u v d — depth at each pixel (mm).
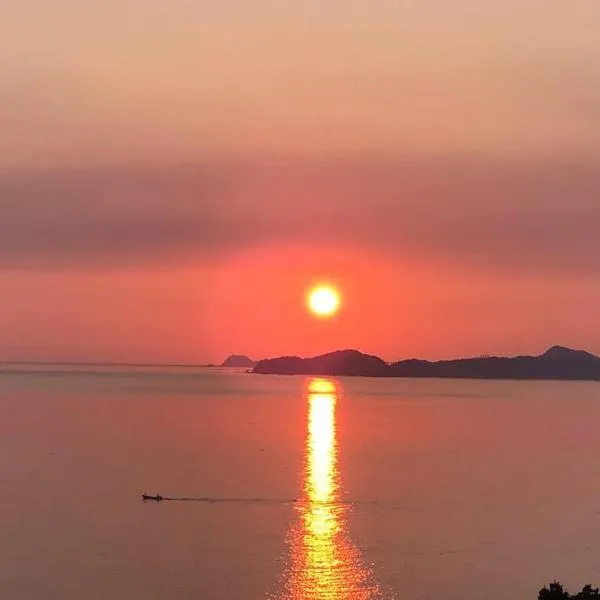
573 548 100625
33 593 79375
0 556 92500
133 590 80312
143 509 119875
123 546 97438
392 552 96812
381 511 121625
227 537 102875
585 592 65062
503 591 82812
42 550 95375
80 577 84688
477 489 143250
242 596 79000
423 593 81500
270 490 136500
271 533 105438
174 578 84438
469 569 90375
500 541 103688
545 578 87500
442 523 113875
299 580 84562
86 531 105375
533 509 125375
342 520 114812
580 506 128250
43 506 121125
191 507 121875
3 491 133000
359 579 85625
